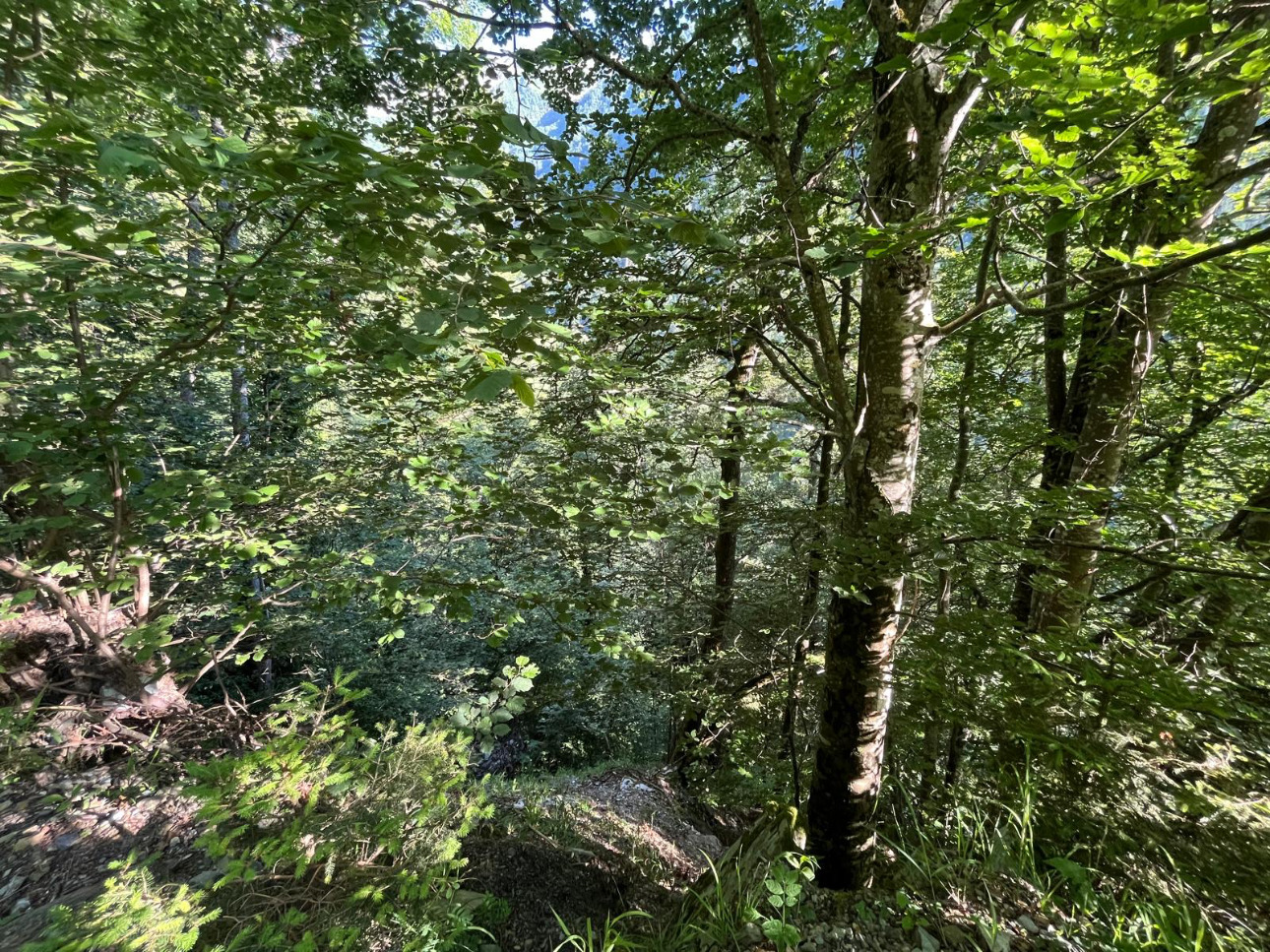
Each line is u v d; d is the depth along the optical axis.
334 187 1.46
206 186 2.00
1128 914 2.07
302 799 2.26
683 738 6.29
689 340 3.89
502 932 2.60
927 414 5.46
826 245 2.75
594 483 3.23
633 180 4.06
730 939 2.16
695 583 5.70
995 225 2.19
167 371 3.53
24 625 4.18
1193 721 2.06
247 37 2.90
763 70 2.80
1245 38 1.33
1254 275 2.71
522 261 1.56
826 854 2.63
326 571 3.47
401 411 3.87
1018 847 2.40
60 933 1.48
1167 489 4.95
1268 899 1.86
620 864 3.54
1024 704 2.16
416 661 9.61
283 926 1.78
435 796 2.19
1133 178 1.70
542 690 4.71
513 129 1.43
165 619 2.99
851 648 2.71
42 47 1.96
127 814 3.35
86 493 2.89
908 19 2.29
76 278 2.45
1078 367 4.33
